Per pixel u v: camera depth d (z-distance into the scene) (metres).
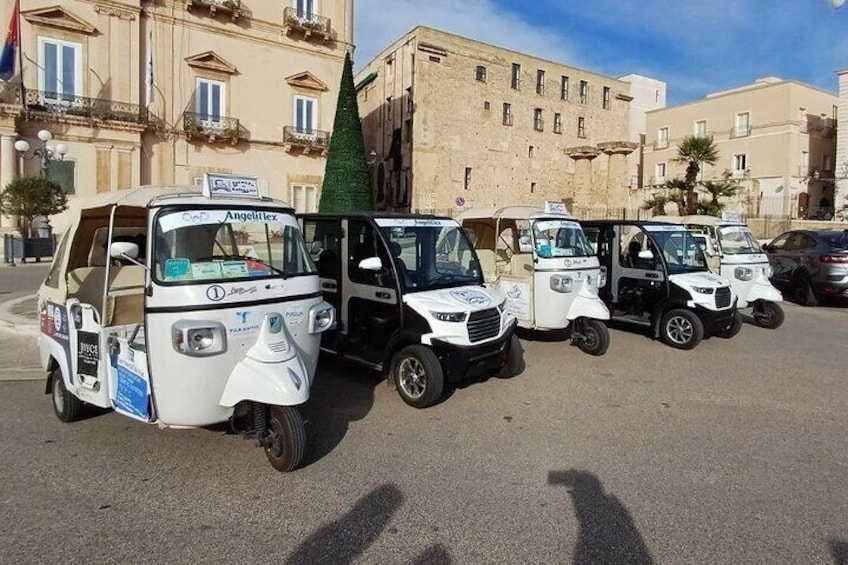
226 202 4.62
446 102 44.12
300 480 4.34
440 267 7.07
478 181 46.19
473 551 3.43
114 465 4.54
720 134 48.78
